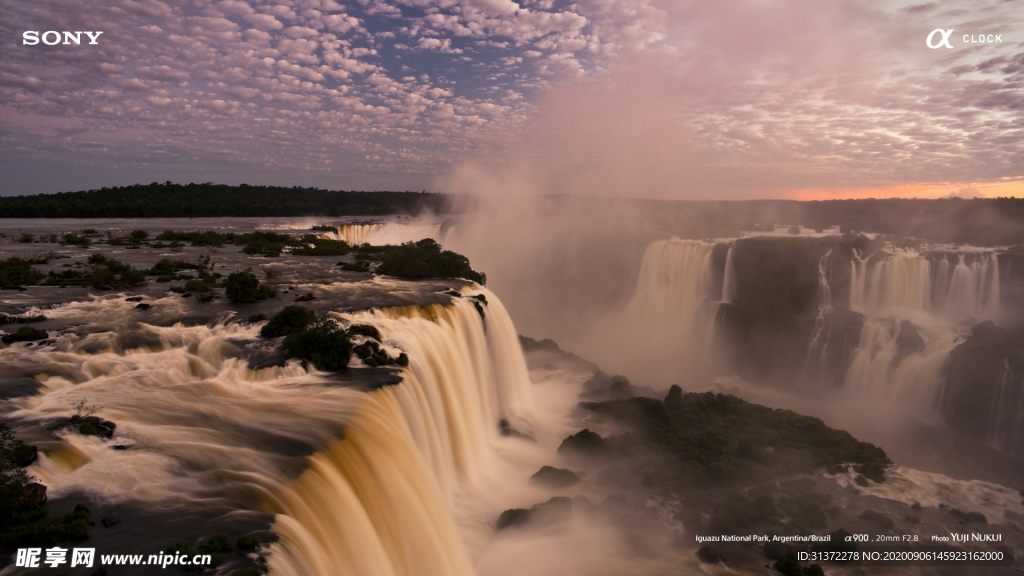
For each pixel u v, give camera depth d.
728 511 24.27
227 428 15.74
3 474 11.22
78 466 13.01
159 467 13.22
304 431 15.74
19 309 26.06
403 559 15.78
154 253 50.22
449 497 23.30
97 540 10.59
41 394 17.00
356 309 28.92
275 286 34.44
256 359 21.64
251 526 11.39
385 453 17.05
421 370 23.66
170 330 24.20
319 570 11.76
